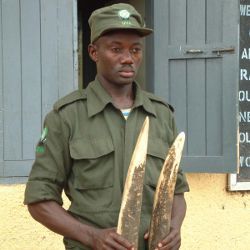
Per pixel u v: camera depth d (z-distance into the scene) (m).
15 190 3.83
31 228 3.88
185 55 4.04
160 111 2.34
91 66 4.85
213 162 4.02
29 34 3.79
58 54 3.84
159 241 2.11
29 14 3.79
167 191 2.10
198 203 4.21
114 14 2.18
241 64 4.26
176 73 4.06
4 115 3.78
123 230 2.04
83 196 2.20
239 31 4.19
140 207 2.05
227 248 4.30
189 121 4.05
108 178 2.17
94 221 2.16
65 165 2.23
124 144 2.20
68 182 2.25
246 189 4.30
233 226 4.31
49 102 3.83
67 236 2.13
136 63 2.23
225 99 4.01
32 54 3.80
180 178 2.36
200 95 4.04
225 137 4.01
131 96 2.31
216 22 4.02
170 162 2.10
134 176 2.04
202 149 4.04
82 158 2.17
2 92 3.77
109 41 2.19
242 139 4.29
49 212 2.16
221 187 4.27
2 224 3.82
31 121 3.81
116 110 2.23
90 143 2.19
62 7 3.84
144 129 2.04
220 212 4.27
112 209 2.16
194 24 4.04
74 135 2.20
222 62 4.02
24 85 3.80
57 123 2.22
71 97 2.26
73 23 3.85
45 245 3.91
